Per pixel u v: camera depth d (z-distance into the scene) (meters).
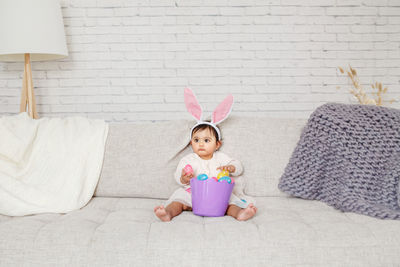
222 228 1.26
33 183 1.63
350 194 1.52
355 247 1.17
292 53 2.57
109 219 1.40
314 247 1.17
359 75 2.60
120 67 2.57
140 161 1.79
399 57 2.59
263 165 1.77
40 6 2.01
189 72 2.58
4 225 1.27
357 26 2.56
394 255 1.16
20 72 2.56
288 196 1.74
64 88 2.59
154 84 2.59
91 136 1.80
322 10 2.54
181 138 1.84
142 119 2.62
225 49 2.56
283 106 2.62
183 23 2.54
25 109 2.25
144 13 2.53
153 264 1.14
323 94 2.61
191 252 1.15
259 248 1.16
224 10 2.53
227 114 1.74
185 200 1.59
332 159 1.63
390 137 1.58
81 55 2.56
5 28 1.97
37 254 1.16
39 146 1.72
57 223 1.30
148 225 1.29
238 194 1.71
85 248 1.17
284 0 2.53
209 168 1.70
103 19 2.53
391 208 1.49
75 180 1.64
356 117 1.64
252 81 2.59
